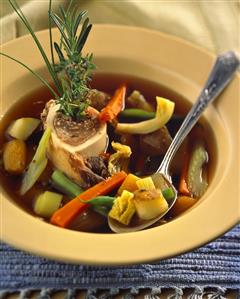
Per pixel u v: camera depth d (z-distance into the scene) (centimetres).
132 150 49
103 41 53
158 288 39
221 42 60
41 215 43
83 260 36
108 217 42
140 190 42
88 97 48
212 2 63
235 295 39
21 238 37
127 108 52
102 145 48
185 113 52
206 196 43
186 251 37
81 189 45
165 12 62
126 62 54
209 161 48
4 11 58
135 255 36
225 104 49
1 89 49
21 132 48
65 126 47
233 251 41
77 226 42
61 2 58
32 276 39
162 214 42
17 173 46
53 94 48
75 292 38
